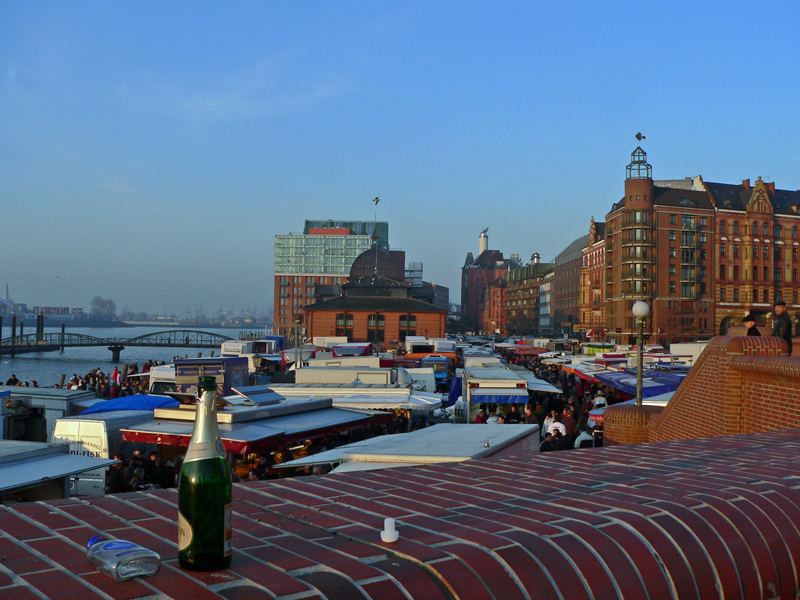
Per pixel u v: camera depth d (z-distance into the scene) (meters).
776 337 8.94
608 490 3.56
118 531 2.76
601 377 31.08
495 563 2.37
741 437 6.28
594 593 2.42
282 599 2.01
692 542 2.83
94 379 41.78
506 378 26.98
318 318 92.06
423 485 3.82
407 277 187.88
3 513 3.07
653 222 97.31
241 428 15.29
